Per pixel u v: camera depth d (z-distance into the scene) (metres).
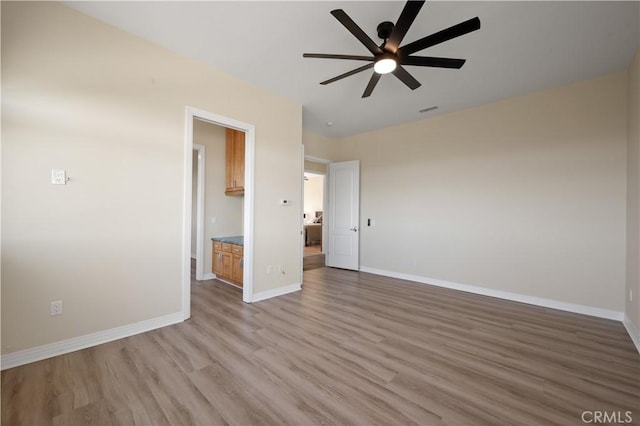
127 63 2.51
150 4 2.16
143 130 2.61
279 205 3.86
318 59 2.92
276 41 2.62
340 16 1.75
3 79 1.96
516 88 3.51
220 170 4.92
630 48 2.63
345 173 5.70
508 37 2.47
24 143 2.04
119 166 2.47
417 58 2.18
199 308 3.30
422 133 4.72
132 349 2.29
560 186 3.45
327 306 3.43
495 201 3.94
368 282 4.66
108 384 1.83
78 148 2.26
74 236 2.25
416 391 1.81
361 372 2.01
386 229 5.18
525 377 1.97
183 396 1.73
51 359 2.12
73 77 2.24
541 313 3.27
